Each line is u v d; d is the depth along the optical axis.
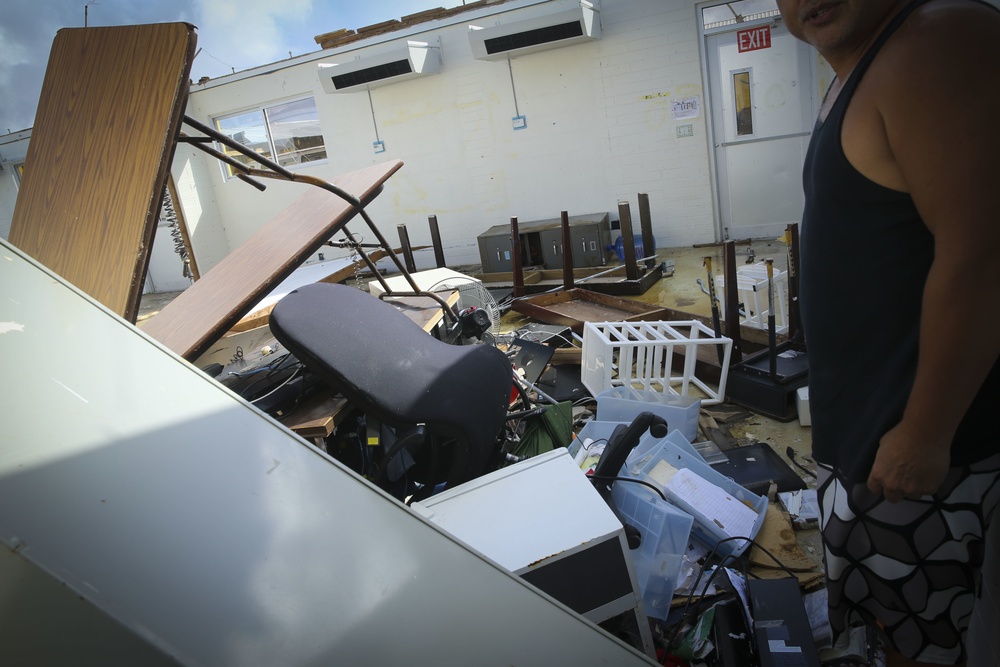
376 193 2.13
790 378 2.82
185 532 0.46
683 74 6.38
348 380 1.47
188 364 0.61
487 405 1.67
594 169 7.04
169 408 0.55
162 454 0.51
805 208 1.05
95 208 1.38
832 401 1.04
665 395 2.76
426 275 3.91
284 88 7.96
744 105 6.36
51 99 1.71
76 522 0.41
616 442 1.85
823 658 1.51
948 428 0.83
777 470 2.34
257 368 2.25
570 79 6.79
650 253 6.21
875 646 1.47
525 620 0.65
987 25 0.74
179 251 2.24
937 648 1.02
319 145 8.17
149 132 1.27
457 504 1.50
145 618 0.39
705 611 1.63
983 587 1.13
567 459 1.63
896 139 0.80
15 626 0.35
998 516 1.04
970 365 0.79
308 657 0.46
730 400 3.05
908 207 0.86
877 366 0.96
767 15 5.99
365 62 6.87
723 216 6.78
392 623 0.53
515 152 7.27
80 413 0.49
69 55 1.70
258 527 0.51
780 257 5.70
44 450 0.44
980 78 0.73
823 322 1.02
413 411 1.48
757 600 1.47
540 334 3.84
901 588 1.01
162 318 2.16
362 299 1.79
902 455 0.88
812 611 1.63
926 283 0.81
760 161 6.47
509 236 6.55
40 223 1.60
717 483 2.11
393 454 1.50
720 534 1.86
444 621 0.58
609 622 1.40
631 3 6.34
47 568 0.37
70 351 0.53
